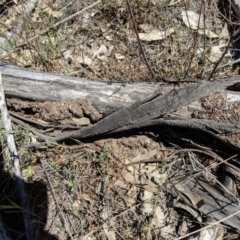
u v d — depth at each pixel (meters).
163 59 1.14
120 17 1.25
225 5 1.27
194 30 1.20
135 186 0.94
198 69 1.08
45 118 0.97
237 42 1.18
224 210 0.88
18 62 1.12
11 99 0.97
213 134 0.90
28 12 1.27
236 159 0.92
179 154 0.97
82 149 0.98
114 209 0.92
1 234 0.85
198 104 0.90
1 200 0.94
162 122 0.92
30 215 0.91
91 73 1.13
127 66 1.14
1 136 0.92
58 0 1.31
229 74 1.08
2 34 1.15
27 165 0.97
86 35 1.23
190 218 0.89
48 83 0.94
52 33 1.19
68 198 0.94
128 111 0.91
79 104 0.94
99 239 0.89
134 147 0.98
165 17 1.24
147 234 0.88
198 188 0.92
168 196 0.92
